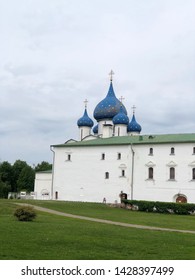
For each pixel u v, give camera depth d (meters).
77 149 85.62
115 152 81.25
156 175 76.50
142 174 77.88
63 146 87.25
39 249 20.75
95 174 82.62
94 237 25.91
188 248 23.25
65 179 85.69
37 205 60.28
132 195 77.94
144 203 65.25
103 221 41.97
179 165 74.69
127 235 28.05
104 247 22.38
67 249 21.17
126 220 44.31
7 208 47.47
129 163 79.38
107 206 69.31
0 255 18.69
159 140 78.31
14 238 23.56
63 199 85.00
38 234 25.78
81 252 20.53
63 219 40.59
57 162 87.38
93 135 98.62
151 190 76.44
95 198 81.69
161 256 20.38
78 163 84.94
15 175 147.12
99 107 100.69
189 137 77.44
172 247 23.33
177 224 42.06
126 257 19.83
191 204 61.50
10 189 134.00
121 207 69.50
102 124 100.25
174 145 75.81
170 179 75.19
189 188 73.06
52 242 22.98
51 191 87.31
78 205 65.88
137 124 101.56
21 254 19.19
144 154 78.38
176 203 62.47
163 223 42.41
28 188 141.25
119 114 96.00
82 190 83.38
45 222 34.84
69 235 26.09
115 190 79.94
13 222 33.03
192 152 74.00
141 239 26.20
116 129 95.62
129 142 80.25
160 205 63.69
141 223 41.28
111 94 101.88
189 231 35.47
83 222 38.50
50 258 18.70
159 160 76.69
